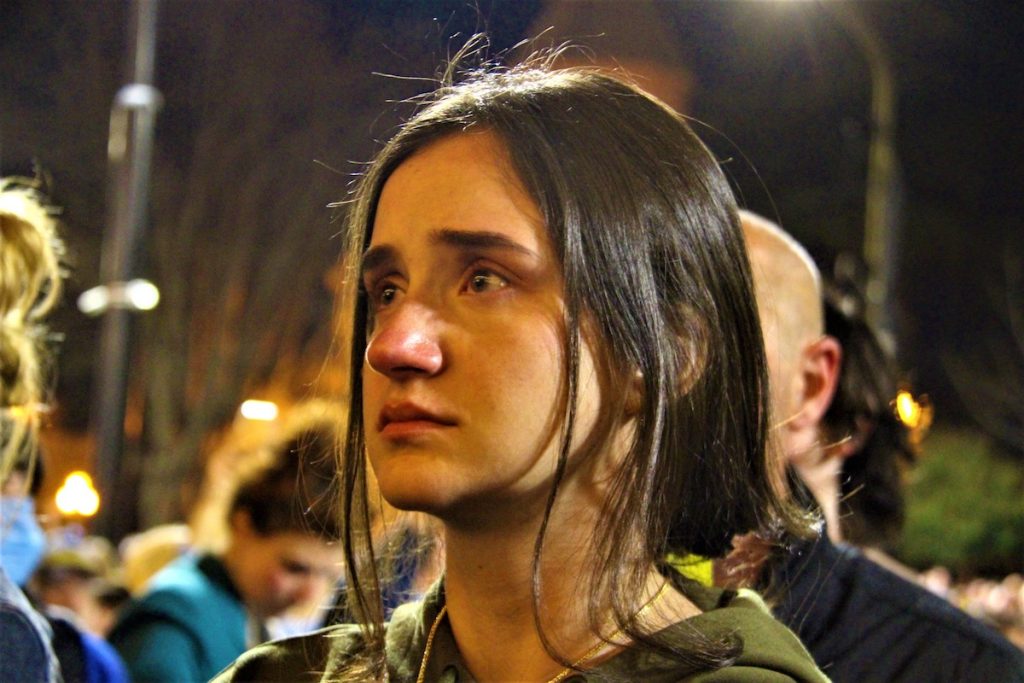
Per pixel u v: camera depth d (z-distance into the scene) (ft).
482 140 3.59
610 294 3.49
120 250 12.86
